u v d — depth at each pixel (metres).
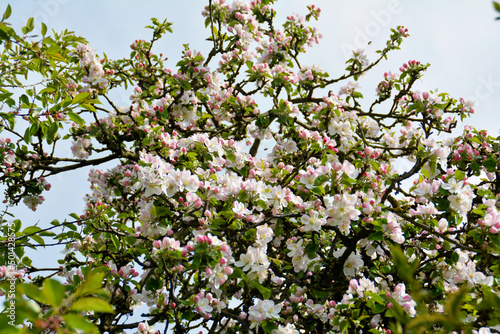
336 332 3.80
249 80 5.64
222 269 3.39
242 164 4.75
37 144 5.38
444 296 4.02
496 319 3.04
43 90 3.60
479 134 5.39
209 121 6.44
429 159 4.66
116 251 4.36
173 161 4.43
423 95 5.50
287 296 4.36
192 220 3.88
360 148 5.11
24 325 1.08
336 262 4.27
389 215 3.86
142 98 5.61
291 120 5.21
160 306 3.79
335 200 3.84
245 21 6.05
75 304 1.07
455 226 4.23
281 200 4.07
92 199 5.55
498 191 5.15
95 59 5.19
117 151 5.32
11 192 5.25
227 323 4.41
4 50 3.72
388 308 3.36
